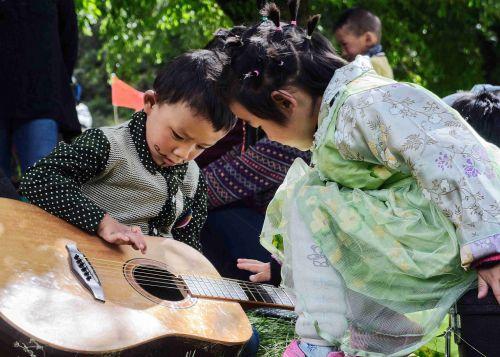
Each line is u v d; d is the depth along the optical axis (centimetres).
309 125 291
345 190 286
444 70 1128
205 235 450
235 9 762
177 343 285
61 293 273
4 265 276
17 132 495
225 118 334
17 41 491
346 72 282
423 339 266
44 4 496
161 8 1055
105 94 1841
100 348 257
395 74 1093
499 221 247
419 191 274
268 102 285
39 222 311
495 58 1243
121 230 319
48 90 496
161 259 331
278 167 426
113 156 338
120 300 286
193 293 315
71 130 519
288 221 290
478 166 252
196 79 331
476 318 273
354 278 275
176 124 333
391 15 1032
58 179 321
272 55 283
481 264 249
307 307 275
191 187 371
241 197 430
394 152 263
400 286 271
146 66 1416
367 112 267
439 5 1084
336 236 280
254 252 438
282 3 422
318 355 272
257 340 351
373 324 270
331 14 968
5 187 366
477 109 340
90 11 979
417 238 268
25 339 251
